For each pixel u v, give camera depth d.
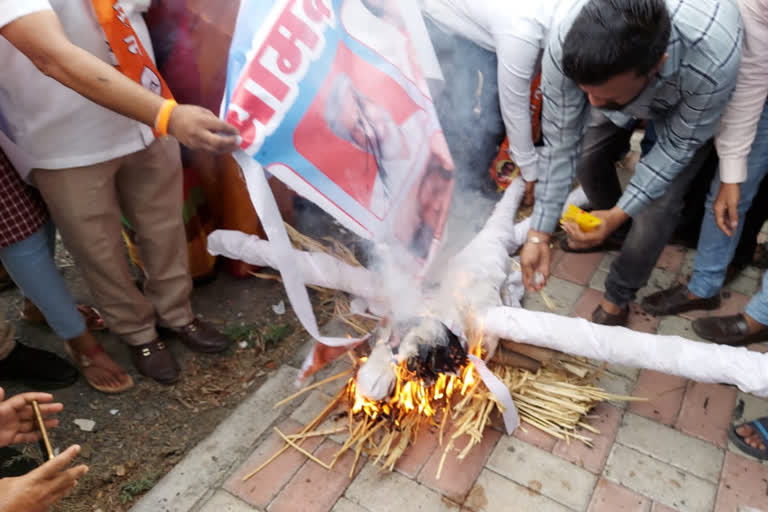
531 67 2.32
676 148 2.00
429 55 1.85
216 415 2.42
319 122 1.55
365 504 1.99
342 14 1.67
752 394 2.14
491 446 2.17
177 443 2.30
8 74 1.75
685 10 1.66
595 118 2.72
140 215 2.31
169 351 2.62
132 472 2.20
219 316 2.87
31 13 1.47
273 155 1.50
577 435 2.18
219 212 2.83
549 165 2.13
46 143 1.90
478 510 1.96
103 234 2.16
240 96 1.45
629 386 2.41
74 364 2.63
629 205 2.15
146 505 2.01
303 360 2.55
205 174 2.72
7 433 1.48
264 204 1.48
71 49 1.49
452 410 2.25
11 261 2.12
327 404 2.33
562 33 1.78
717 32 1.66
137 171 2.20
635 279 2.47
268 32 1.49
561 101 1.94
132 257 2.94
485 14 2.36
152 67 1.79
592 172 2.88
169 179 2.28
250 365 2.62
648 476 2.08
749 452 2.15
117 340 2.76
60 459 1.29
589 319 2.75
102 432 2.34
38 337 2.77
